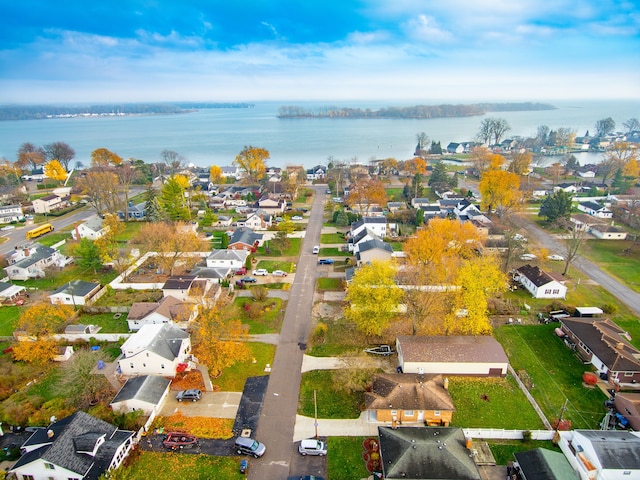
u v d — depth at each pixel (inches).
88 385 1895.9
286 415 1802.4
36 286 3088.1
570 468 1457.9
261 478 1502.2
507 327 2482.8
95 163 6865.2
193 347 2292.1
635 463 1425.9
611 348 2063.2
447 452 1476.4
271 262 3457.2
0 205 5019.7
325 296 2869.1
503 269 3115.2
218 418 1785.2
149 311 2502.5
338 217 4392.2
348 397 1903.3
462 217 4468.5
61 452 1478.8
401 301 2544.3
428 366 2012.8
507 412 1815.9
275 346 2306.8
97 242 3376.0
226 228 4453.7
